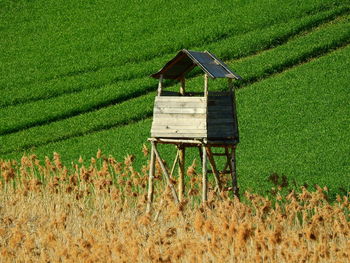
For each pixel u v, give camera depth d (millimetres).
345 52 155125
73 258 51469
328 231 62406
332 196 90062
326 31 166750
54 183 78562
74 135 135875
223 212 56688
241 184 97688
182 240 52562
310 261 51531
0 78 173500
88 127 137875
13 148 131500
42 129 140750
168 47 177250
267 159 109438
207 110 78812
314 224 58000
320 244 52469
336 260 52469
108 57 177625
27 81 169625
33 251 57594
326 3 182875
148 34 189000
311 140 116000
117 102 151250
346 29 165500
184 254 51469
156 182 83375
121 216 69062
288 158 108562
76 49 187500
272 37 169250
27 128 143750
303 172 100938
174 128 76188
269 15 183000
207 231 50562
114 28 197375
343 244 57750
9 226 68688
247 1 198000
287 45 163625
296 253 51844
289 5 186750
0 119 147750
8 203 79375
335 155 107375
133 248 50094
